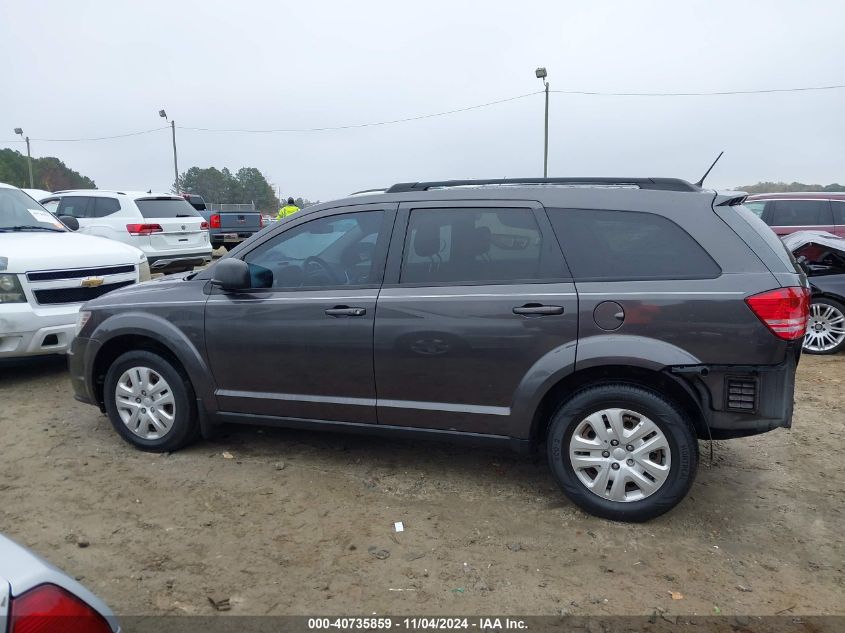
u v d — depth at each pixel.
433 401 3.76
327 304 3.87
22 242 6.15
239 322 4.08
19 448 4.55
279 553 3.24
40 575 1.57
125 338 4.46
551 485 4.02
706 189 3.59
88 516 3.59
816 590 2.96
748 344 3.21
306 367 3.97
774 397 3.22
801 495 3.91
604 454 3.49
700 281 3.30
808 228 11.01
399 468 4.27
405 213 3.88
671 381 3.37
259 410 4.18
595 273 3.46
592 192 3.59
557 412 3.55
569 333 3.43
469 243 3.72
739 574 3.08
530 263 3.59
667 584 3.00
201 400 4.29
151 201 12.15
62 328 5.85
